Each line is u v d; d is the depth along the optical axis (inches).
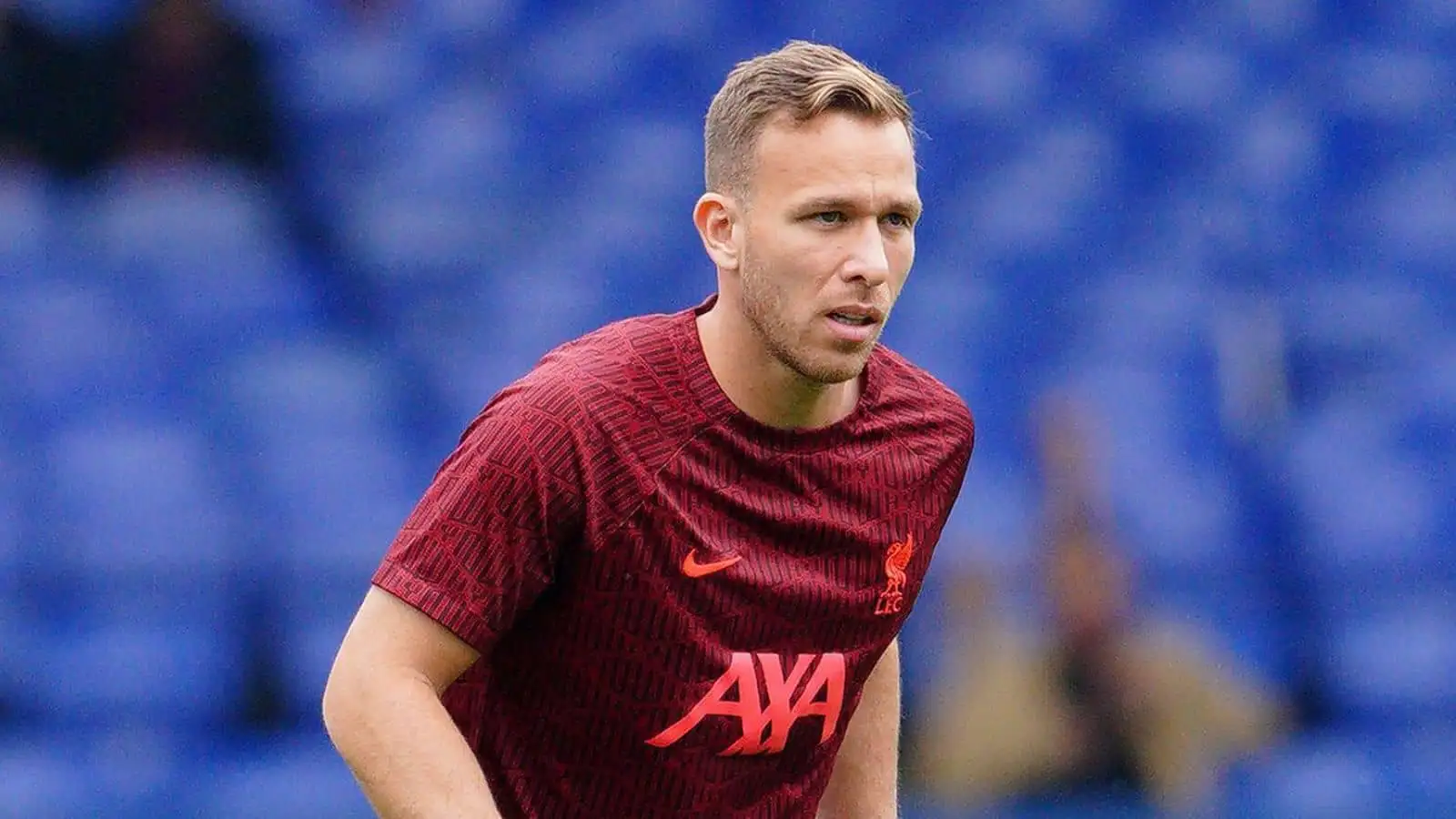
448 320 1443.2
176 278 1406.3
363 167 1566.2
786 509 402.3
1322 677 1237.1
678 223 1555.1
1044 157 1626.5
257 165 1473.9
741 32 1706.4
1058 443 1059.3
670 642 393.1
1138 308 1488.7
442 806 365.1
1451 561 1312.7
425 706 370.9
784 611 403.5
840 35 1712.6
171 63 1443.2
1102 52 1697.8
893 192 380.2
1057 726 909.2
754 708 402.0
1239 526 1318.9
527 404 381.1
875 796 475.2
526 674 401.1
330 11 1679.4
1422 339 1499.8
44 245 1408.7
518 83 1658.5
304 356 1373.0
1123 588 968.3
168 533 1212.5
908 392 430.6
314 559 1214.3
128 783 1043.9
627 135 1625.2
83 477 1248.2
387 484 1278.3
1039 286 1521.9
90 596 1181.7
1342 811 1037.8
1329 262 1563.7
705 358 397.4
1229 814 943.7
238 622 1176.2
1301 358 1488.7
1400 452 1403.8
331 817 994.7
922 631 993.5
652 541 387.5
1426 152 1648.6
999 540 1155.3
